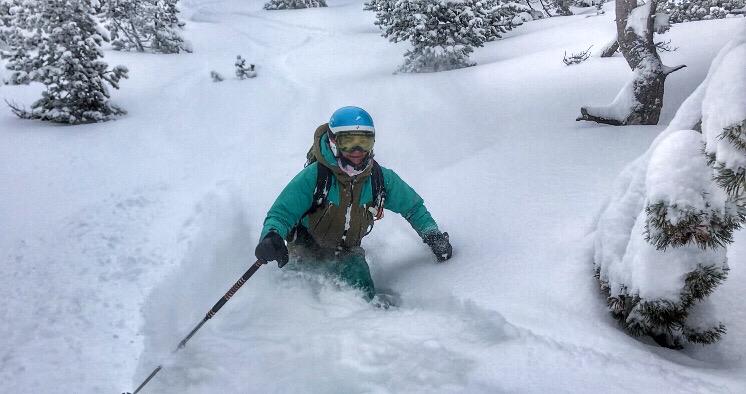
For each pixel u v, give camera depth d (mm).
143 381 2523
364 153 3121
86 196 5699
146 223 4953
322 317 2982
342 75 13250
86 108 9680
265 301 3213
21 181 6223
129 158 7168
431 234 3555
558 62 10672
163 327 3088
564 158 4621
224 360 2570
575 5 22719
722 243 2320
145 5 17984
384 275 3713
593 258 3051
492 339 2572
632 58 5859
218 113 9789
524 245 3412
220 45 20156
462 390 2197
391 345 2574
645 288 2447
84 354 2857
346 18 25828
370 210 3441
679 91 7461
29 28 9789
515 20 18328
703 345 2541
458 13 12859
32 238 4578
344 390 2270
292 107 9836
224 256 4055
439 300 3113
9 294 3580
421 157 6008
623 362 2273
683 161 2307
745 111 1976
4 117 10008
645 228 2445
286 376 2395
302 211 3350
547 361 2320
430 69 12930
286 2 30203
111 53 17656
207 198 5484
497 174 4652
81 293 3574
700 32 11531
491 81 9891
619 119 5797
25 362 2779
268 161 6699
